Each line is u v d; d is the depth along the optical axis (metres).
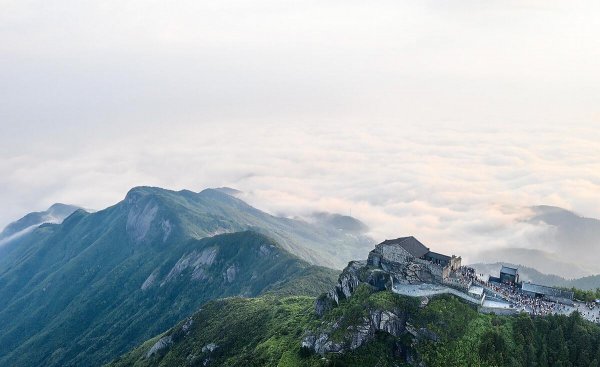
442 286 192.50
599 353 160.12
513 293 196.25
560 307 185.75
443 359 162.62
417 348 167.62
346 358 169.62
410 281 197.38
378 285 195.12
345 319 179.88
